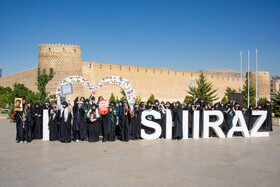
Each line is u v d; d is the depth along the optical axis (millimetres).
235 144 11422
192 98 41094
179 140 12273
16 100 11203
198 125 12844
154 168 7570
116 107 12195
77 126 11672
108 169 7449
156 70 48375
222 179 6688
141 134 12258
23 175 6898
